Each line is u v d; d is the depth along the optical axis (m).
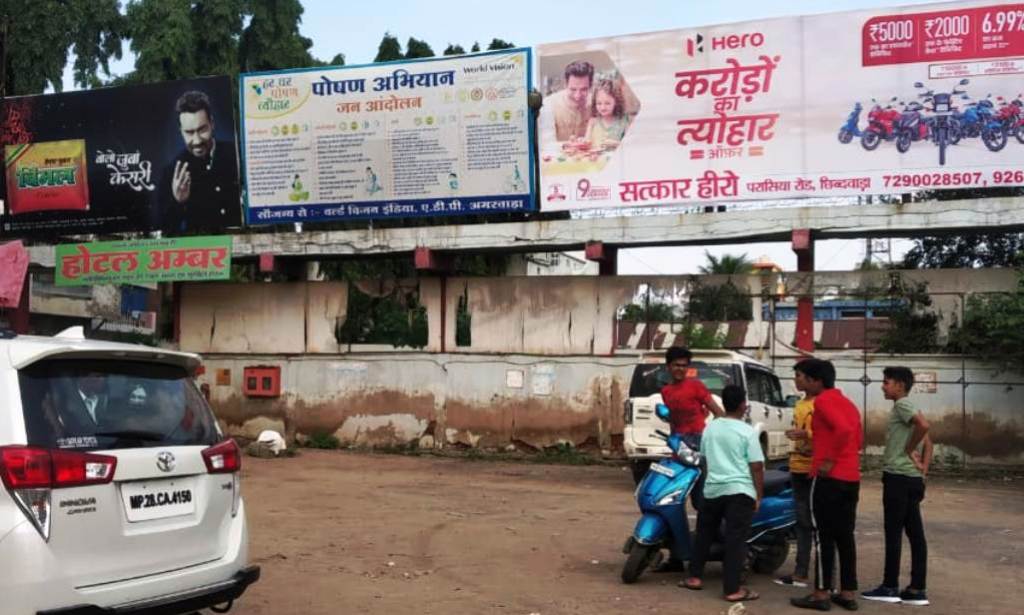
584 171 17.42
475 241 17.92
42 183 20.20
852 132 16.17
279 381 19.84
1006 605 7.29
